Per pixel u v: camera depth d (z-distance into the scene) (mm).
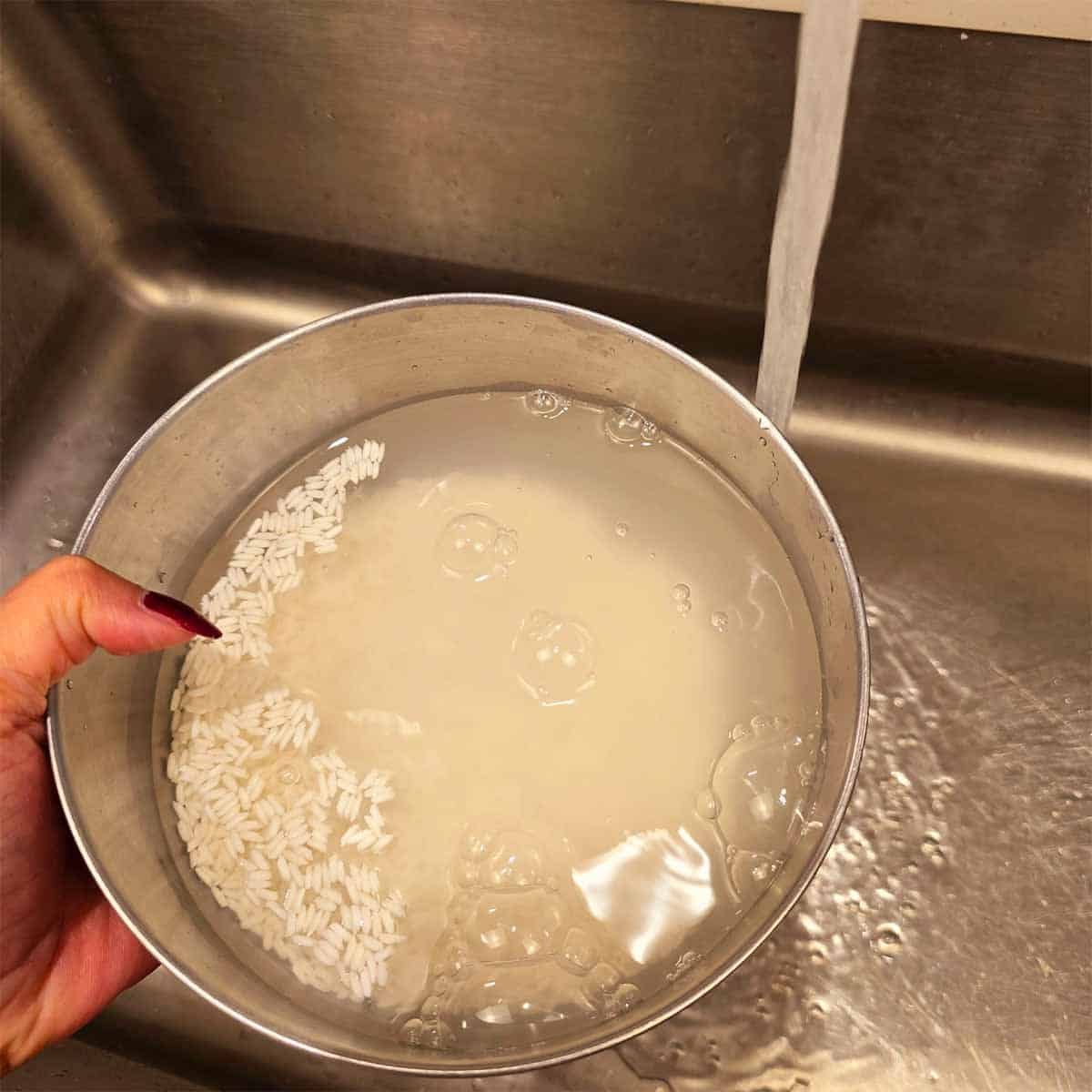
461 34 611
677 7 562
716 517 577
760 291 711
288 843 525
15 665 480
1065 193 599
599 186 678
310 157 718
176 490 550
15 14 680
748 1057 605
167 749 549
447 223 734
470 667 547
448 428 608
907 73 559
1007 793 654
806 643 549
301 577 573
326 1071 614
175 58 682
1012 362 710
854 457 744
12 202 727
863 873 641
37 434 769
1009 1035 604
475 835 523
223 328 809
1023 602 696
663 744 532
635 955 508
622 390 579
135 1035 625
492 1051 485
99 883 447
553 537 576
